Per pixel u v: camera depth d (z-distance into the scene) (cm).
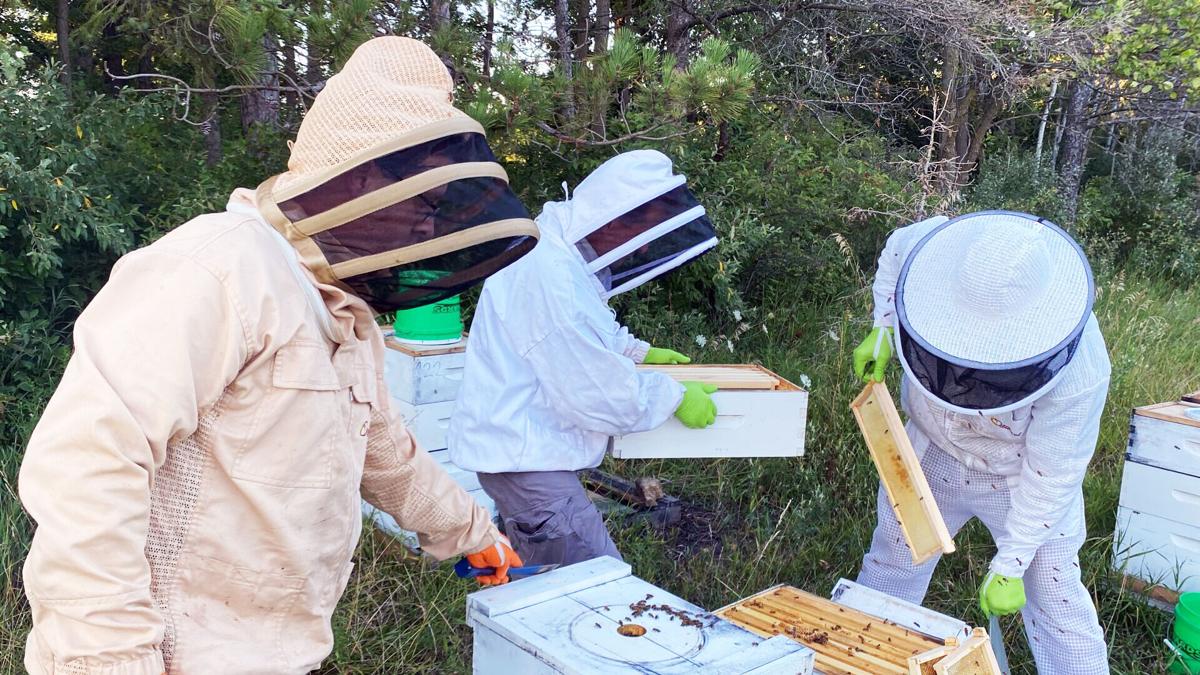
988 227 214
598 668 139
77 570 107
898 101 897
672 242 261
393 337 363
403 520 176
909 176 710
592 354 246
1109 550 352
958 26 688
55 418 110
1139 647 319
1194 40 739
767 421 284
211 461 124
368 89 128
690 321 572
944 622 209
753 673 140
